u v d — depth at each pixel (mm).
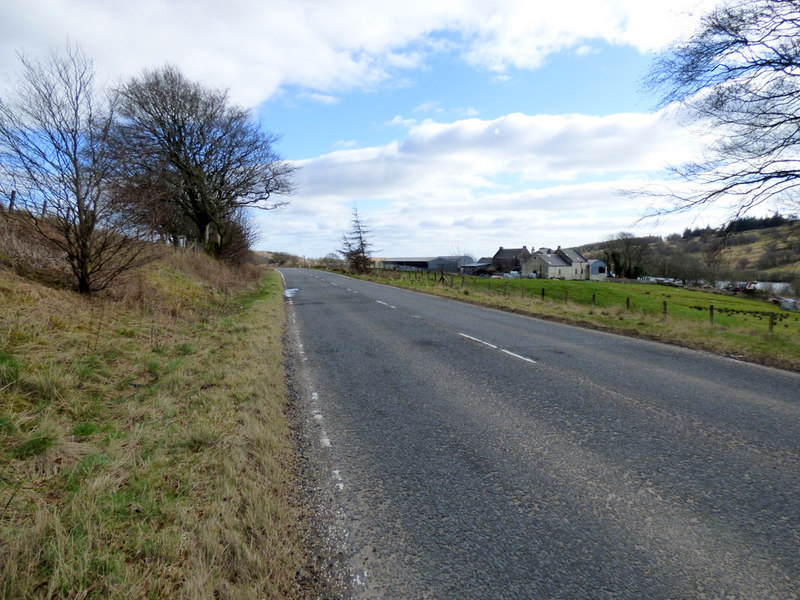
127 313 8742
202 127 26141
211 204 27828
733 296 53688
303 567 2654
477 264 99812
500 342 9812
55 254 9047
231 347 7820
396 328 11852
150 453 3729
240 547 2627
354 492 3516
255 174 28406
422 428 4820
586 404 5535
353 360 8094
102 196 8727
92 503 2840
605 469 3834
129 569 2340
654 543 2838
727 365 7648
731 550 2754
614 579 2523
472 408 5438
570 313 14602
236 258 30359
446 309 16453
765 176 10133
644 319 13234
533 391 6109
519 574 2576
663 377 6828
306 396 5980
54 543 2434
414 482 3660
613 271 91250
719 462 3932
